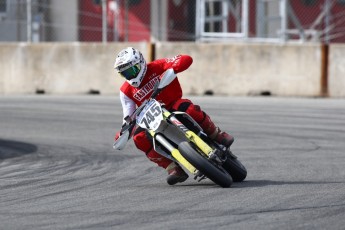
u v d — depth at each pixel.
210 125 29.17
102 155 39.75
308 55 65.31
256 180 31.11
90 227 22.47
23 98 68.12
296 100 63.53
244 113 55.34
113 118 54.75
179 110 28.91
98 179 32.22
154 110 28.33
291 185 29.67
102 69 70.75
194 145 28.72
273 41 76.31
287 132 46.69
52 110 59.16
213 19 85.44
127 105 29.38
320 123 50.25
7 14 90.12
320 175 32.41
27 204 26.52
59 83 72.00
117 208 25.38
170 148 28.56
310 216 23.53
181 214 24.11
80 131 48.84
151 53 68.94
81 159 38.38
